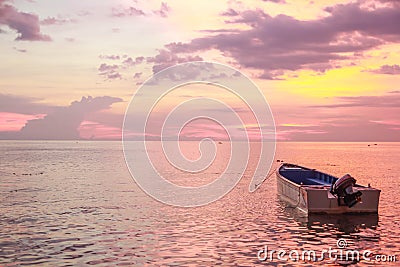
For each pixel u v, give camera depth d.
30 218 21.17
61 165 64.94
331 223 19.06
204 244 15.90
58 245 15.82
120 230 18.34
